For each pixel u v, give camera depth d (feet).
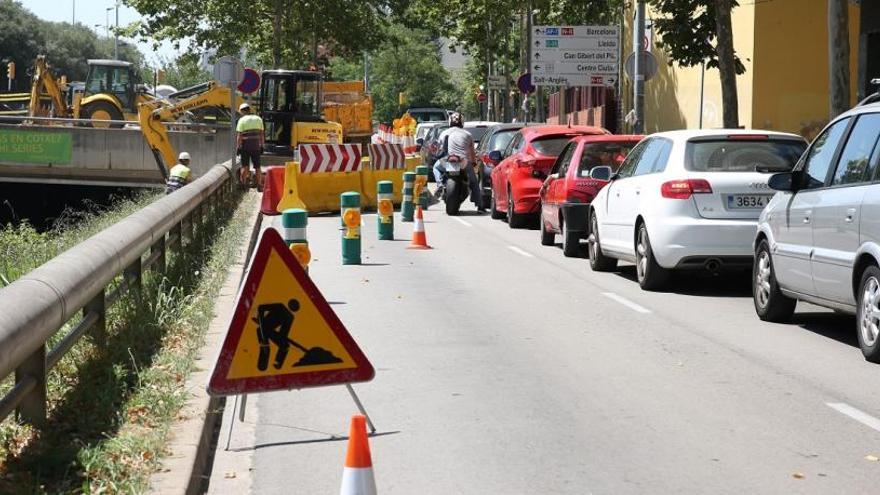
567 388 48.03
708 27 144.56
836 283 55.47
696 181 73.05
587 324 64.34
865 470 36.19
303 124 214.28
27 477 31.14
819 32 167.63
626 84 258.57
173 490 31.01
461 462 37.45
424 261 96.12
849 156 56.03
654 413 43.65
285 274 38.83
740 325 63.93
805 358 54.24
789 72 168.25
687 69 206.28
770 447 38.88
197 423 38.22
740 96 172.24
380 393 47.39
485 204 154.10
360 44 345.31
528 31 270.26
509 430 41.37
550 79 216.13
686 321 65.31
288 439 40.42
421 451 38.73
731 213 72.84
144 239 56.95
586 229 98.12
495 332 61.77
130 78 269.44
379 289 78.89
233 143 159.43
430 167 229.25
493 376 50.47
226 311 61.21
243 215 125.08
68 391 40.06
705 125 194.70
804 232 59.11
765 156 73.77
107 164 236.63
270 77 215.10
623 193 81.51
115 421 37.58
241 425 42.42
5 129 235.81
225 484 35.22
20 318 31.73
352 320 65.87
